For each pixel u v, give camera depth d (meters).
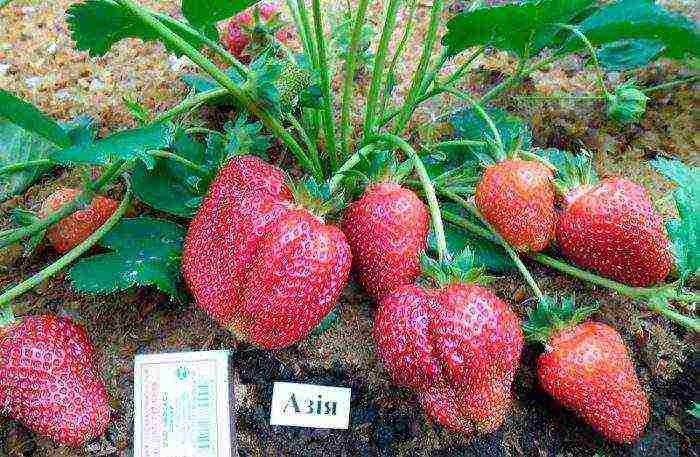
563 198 0.24
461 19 0.24
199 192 0.24
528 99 0.31
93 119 0.30
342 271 0.21
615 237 0.23
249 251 0.21
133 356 0.24
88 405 0.21
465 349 0.19
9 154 0.28
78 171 0.29
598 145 0.30
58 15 0.35
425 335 0.20
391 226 0.22
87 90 0.32
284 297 0.20
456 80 0.32
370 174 0.23
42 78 0.32
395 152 0.29
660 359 0.25
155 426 0.22
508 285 0.26
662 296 0.23
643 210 0.23
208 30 0.27
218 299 0.21
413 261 0.22
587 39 0.26
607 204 0.23
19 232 0.24
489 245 0.26
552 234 0.24
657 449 0.23
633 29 0.25
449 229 0.26
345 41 0.31
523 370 0.24
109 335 0.24
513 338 0.20
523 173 0.23
